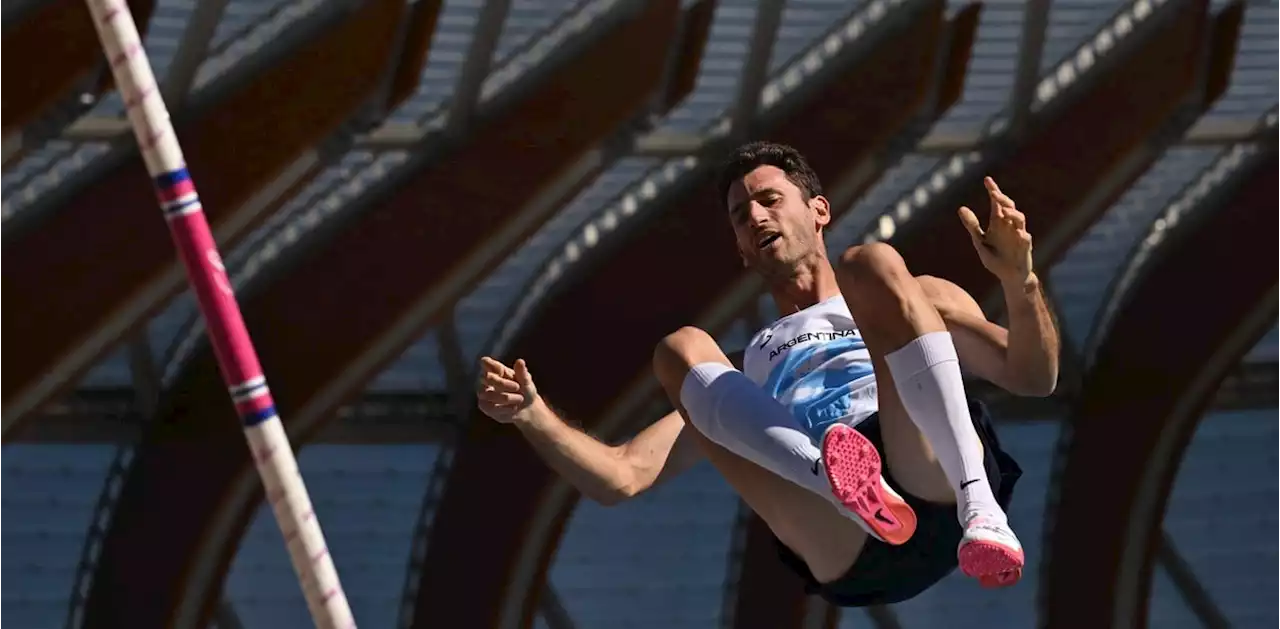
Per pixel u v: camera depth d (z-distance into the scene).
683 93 82.56
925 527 22.08
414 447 99.44
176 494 89.00
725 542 108.62
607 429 92.19
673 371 23.34
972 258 90.56
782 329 23.83
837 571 23.05
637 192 88.31
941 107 85.44
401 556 101.31
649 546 108.56
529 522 94.69
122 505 90.12
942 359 21.00
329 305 83.88
